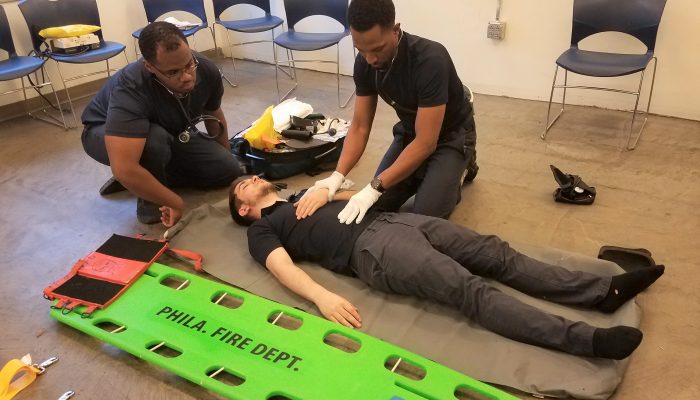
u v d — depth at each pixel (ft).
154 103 7.39
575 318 5.88
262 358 5.37
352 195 6.95
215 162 8.76
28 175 10.05
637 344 4.91
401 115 7.50
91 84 14.43
